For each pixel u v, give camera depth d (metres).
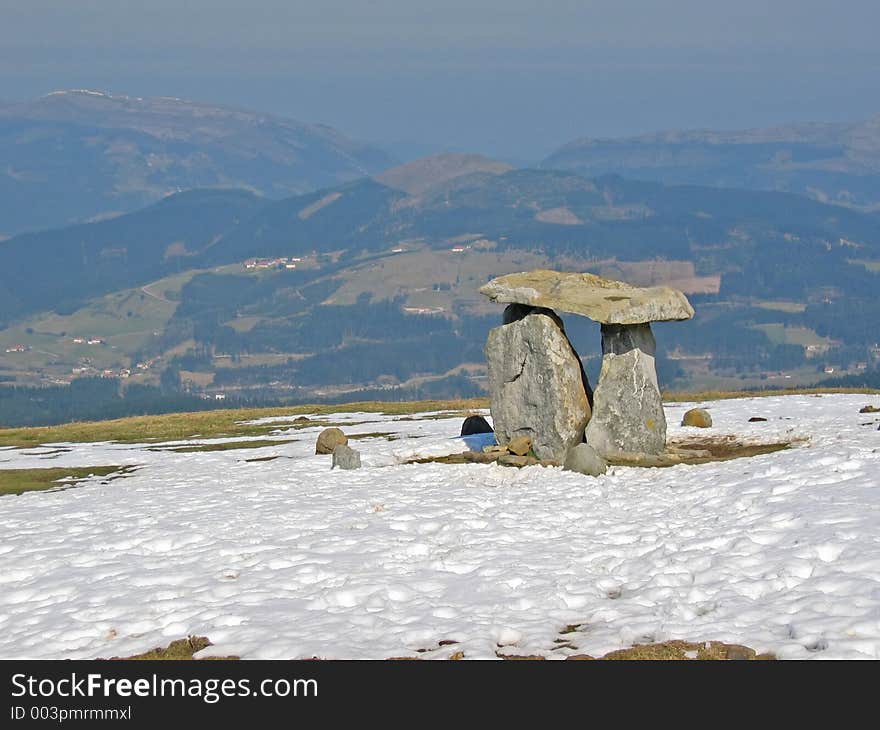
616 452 27.22
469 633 11.94
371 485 25.31
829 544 14.17
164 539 18.72
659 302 27.25
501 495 22.47
